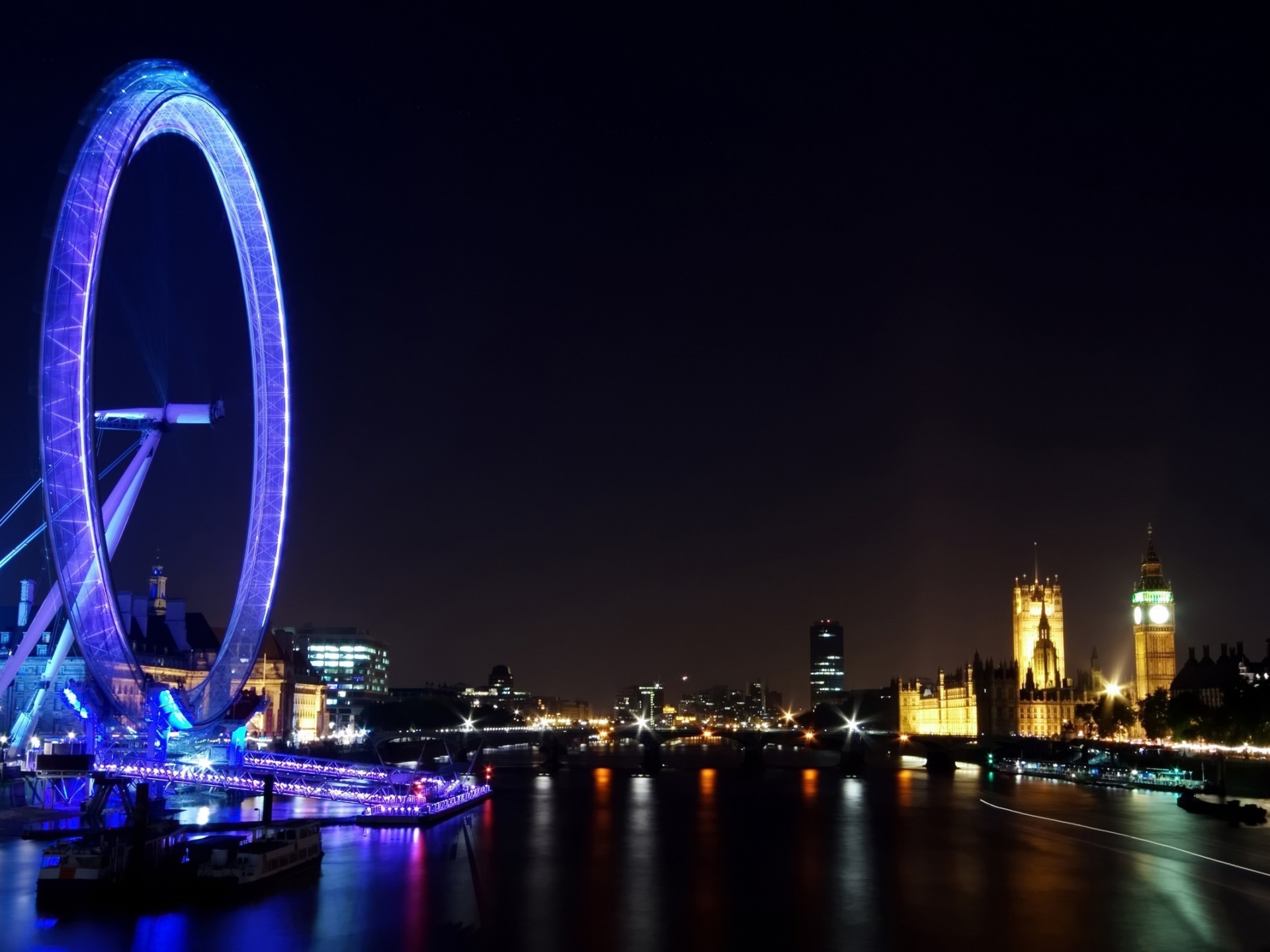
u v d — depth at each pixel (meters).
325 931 119.06
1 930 115.62
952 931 123.44
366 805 197.50
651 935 120.75
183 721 166.25
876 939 119.94
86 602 148.75
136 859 135.12
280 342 171.00
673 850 175.50
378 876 145.75
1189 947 117.62
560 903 134.00
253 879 135.00
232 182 165.25
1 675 178.50
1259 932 123.25
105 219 146.12
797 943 118.25
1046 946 117.75
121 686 164.12
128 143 146.38
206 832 162.75
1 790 172.00
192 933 116.25
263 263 169.00
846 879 151.75
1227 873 156.62
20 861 142.00
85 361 145.88
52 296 144.62
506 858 163.50
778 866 161.38
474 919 125.44
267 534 171.25
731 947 116.81
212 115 159.38
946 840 190.00
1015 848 180.88
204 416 165.38
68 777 165.62
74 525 146.88
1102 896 141.00
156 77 149.00
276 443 171.62
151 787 185.62
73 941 112.62
